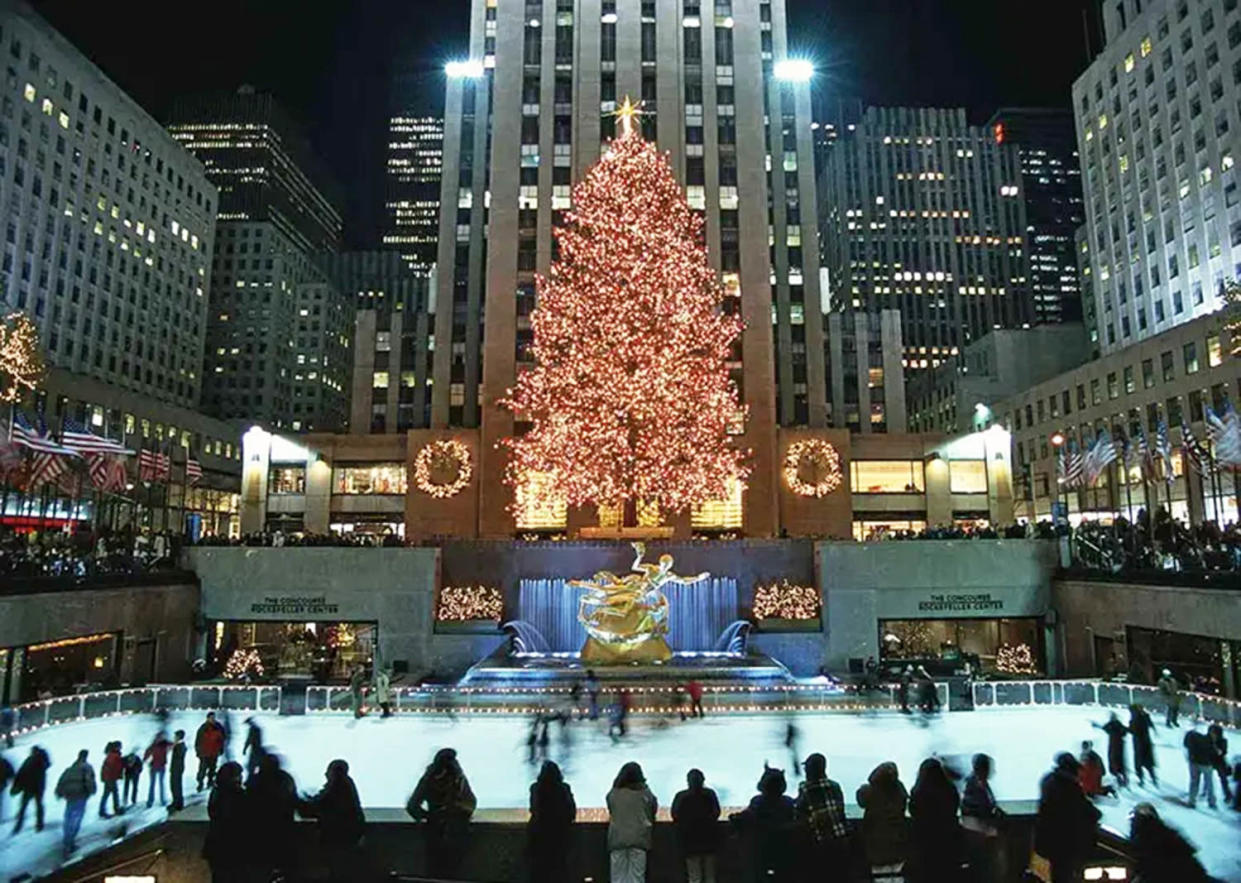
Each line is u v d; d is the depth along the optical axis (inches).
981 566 1485.0
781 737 869.8
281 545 1502.2
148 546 1589.6
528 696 1016.9
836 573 1482.5
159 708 986.7
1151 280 3070.9
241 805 403.9
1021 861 466.6
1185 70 2888.8
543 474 2124.8
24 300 3223.4
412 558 1467.8
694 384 1700.3
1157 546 1398.9
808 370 2608.3
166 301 4288.9
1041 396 3171.8
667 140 2415.1
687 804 398.0
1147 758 692.1
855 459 2450.8
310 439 2472.9
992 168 6619.1
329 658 1464.1
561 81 2486.5
